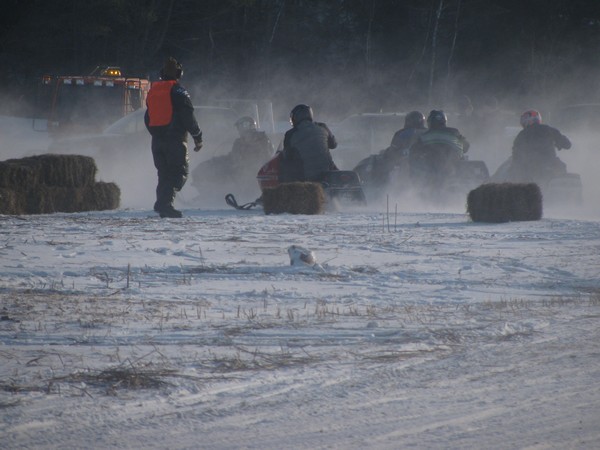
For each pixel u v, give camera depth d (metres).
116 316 24.34
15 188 55.88
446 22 199.00
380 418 16.08
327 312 25.61
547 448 14.56
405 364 19.98
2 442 14.54
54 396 16.94
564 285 31.27
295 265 34.06
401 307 26.73
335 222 50.28
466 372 19.39
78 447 14.38
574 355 20.83
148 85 109.25
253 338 22.20
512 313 25.94
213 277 31.81
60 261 34.19
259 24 193.38
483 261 36.25
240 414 16.22
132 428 15.34
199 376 18.50
